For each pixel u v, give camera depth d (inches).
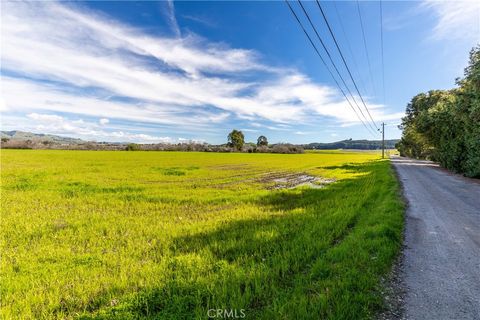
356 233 284.7
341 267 203.3
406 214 393.4
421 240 281.0
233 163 1854.1
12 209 441.4
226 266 210.4
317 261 214.8
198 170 1274.6
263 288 178.2
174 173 1122.7
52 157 2129.7
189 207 477.7
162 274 204.1
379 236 270.5
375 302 162.2
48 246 278.8
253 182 864.9
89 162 1665.8
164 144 4972.9
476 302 166.1
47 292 184.5
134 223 363.3
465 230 316.2
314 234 288.2
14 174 939.3
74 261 236.5
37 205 476.7
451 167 1178.6
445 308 159.8
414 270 210.1
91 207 469.4
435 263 223.1
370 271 198.5
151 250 263.1
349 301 159.0
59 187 673.6
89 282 194.4
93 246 279.9
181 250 260.8
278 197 565.9
